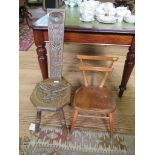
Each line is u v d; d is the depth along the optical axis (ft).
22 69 7.98
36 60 8.77
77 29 4.97
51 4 12.03
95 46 10.44
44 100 4.51
